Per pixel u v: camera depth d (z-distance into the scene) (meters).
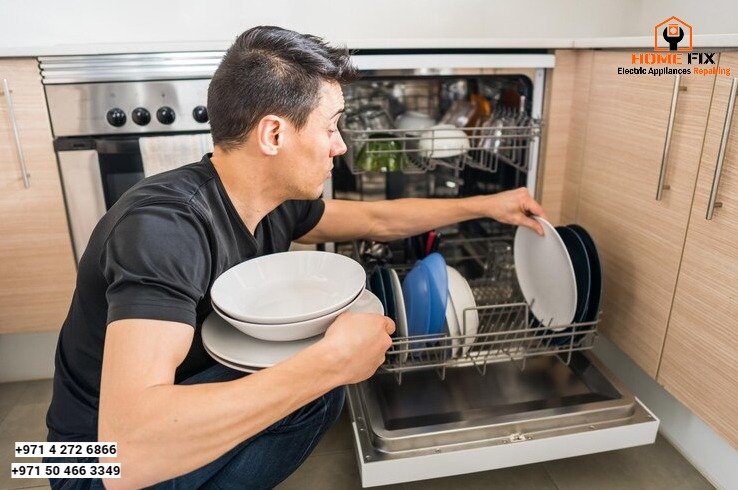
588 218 1.42
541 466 1.29
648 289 1.21
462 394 1.22
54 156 1.38
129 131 1.39
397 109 1.64
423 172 1.61
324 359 0.73
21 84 1.31
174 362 0.67
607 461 1.30
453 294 1.17
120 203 0.79
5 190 1.38
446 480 1.25
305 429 0.98
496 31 1.85
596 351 1.62
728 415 1.02
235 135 0.81
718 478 1.22
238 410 0.67
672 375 1.16
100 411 0.65
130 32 1.70
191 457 0.66
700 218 1.04
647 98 1.16
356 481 1.26
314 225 1.20
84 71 1.32
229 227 0.88
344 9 1.77
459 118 1.63
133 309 0.66
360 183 1.67
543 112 1.48
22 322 1.50
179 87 1.38
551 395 1.21
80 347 0.85
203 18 1.72
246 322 0.80
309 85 0.79
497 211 1.28
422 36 1.83
